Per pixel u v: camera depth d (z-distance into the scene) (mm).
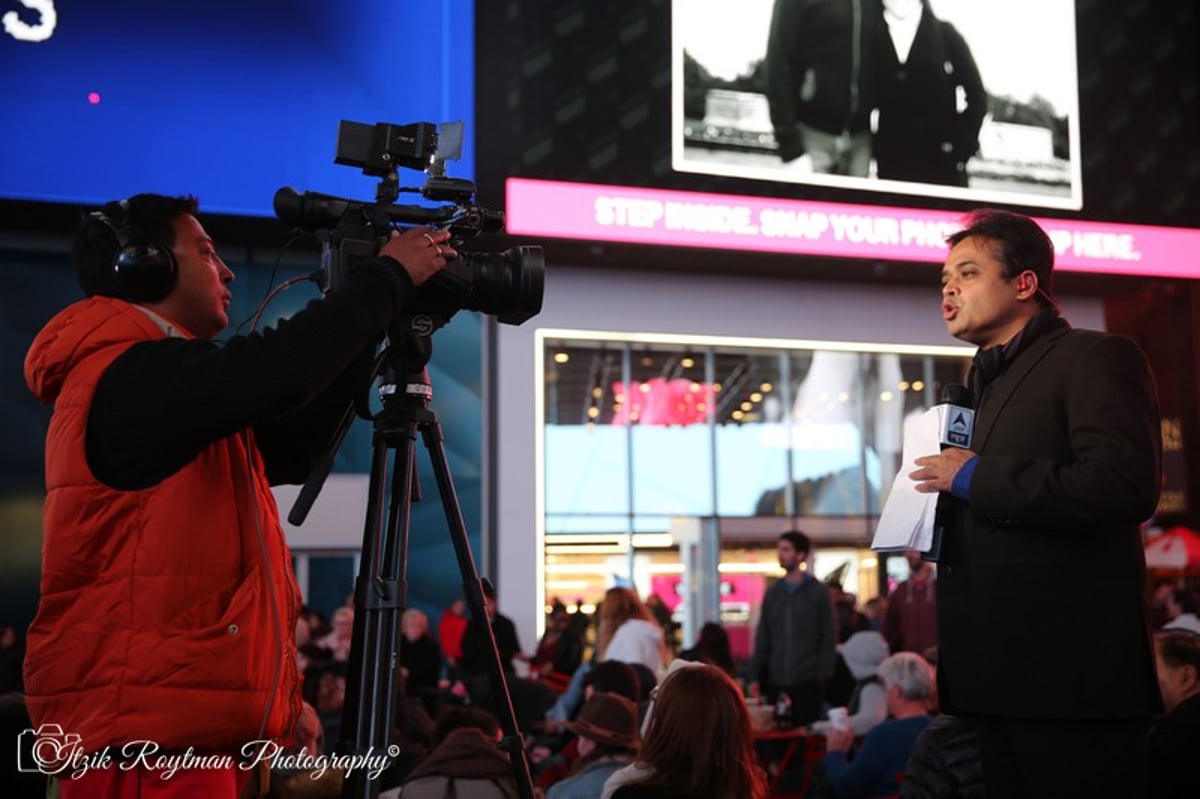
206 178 9812
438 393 10680
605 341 11391
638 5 10898
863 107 11320
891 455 13375
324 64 10148
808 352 12258
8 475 9711
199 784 1680
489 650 2150
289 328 1755
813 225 10883
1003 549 2057
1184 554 12211
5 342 9828
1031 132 11711
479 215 2154
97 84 9680
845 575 13562
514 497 10664
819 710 7906
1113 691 1988
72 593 1703
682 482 12906
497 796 2902
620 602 7277
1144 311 12523
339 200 2107
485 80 10469
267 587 1774
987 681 2055
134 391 1699
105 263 1930
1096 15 12062
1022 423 2092
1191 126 12109
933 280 11883
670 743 2643
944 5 11664
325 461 2072
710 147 10875
